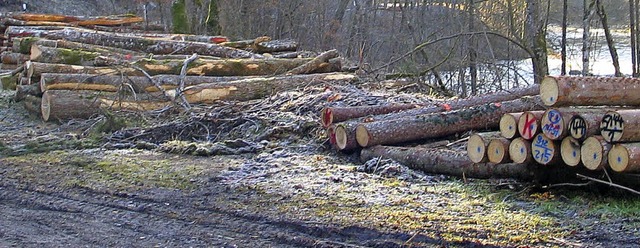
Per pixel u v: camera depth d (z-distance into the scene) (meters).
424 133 9.57
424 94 14.20
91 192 8.01
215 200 7.59
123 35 16.47
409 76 16.78
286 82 13.49
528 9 20.91
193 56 13.73
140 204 7.52
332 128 9.96
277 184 8.22
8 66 16.77
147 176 8.69
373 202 7.42
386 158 9.14
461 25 23.25
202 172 8.87
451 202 7.41
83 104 12.43
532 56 20.38
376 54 26.25
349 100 11.78
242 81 13.20
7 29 18.48
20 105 13.74
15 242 6.37
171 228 6.76
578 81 7.59
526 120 7.61
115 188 8.12
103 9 38.25
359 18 29.11
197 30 29.16
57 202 7.64
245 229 6.69
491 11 25.38
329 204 7.36
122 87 12.49
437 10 25.83
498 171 8.08
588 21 22.33
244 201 7.53
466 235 6.31
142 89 12.87
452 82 22.16
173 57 14.70
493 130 9.69
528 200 7.45
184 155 10.01
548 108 7.64
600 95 7.66
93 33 15.82
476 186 8.09
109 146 10.54
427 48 23.67
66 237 6.53
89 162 9.46
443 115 9.62
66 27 18.31
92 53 13.90
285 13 30.61
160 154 10.09
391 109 10.62
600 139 7.06
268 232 6.59
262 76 14.27
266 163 9.34
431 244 6.16
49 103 12.31
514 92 10.46
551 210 7.02
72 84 12.68
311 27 30.84
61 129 12.05
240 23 30.77
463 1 25.00
